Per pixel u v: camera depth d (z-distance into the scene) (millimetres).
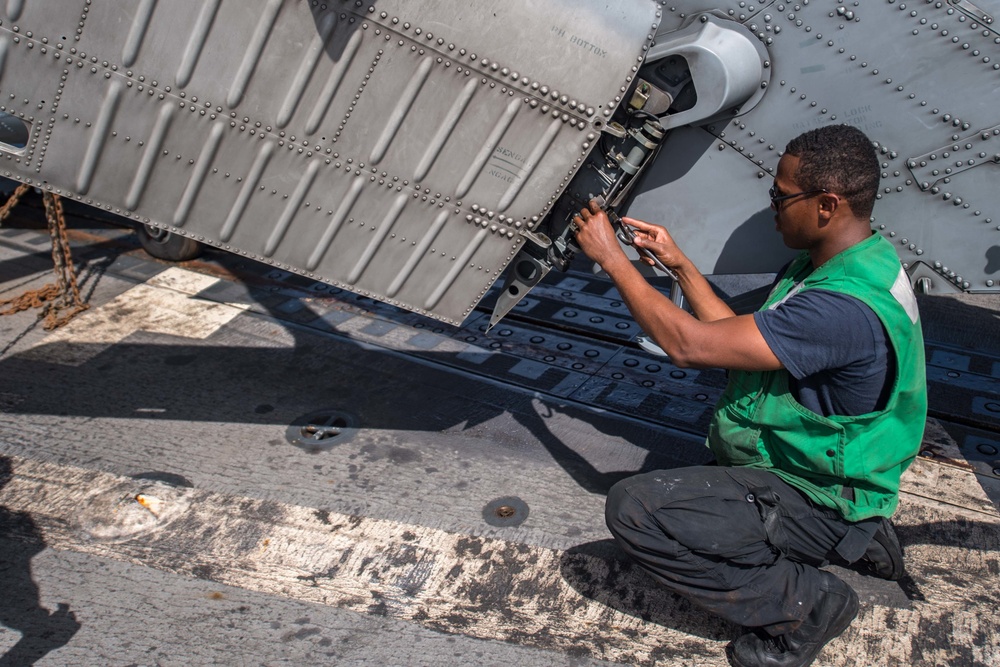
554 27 2496
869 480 2234
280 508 3045
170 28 2477
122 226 5555
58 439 3387
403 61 2533
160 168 2676
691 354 2250
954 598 2688
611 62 2523
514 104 2590
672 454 3416
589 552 2836
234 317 4480
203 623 2561
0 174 2672
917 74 2654
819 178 2119
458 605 2660
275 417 3635
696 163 2943
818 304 2100
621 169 2779
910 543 2928
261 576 2760
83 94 2555
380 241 2832
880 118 2736
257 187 2721
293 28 2479
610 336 4363
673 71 2727
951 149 2709
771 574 2277
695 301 2506
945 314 4605
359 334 4363
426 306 2977
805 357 2107
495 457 3393
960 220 2785
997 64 2574
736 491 2268
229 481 3188
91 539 2887
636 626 2576
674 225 3066
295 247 2840
